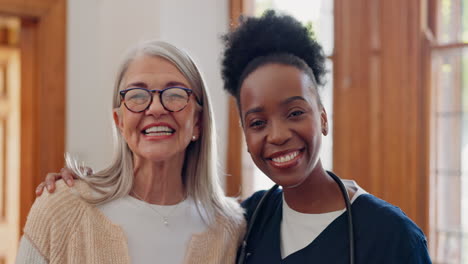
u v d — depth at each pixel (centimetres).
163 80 135
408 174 250
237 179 310
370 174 259
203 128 148
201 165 149
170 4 297
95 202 135
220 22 315
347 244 121
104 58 334
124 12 320
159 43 139
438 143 258
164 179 141
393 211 120
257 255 135
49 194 133
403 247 114
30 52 316
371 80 260
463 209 250
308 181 128
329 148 277
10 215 365
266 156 123
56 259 128
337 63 272
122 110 136
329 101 276
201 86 145
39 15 309
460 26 255
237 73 133
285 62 124
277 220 136
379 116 258
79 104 325
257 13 314
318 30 288
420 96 252
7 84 368
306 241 126
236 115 311
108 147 328
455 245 251
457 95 252
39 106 312
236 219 151
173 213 141
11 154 368
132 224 136
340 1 272
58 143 314
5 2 296
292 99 120
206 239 143
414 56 249
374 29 260
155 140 133
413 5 250
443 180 256
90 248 130
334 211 127
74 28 324
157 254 136
